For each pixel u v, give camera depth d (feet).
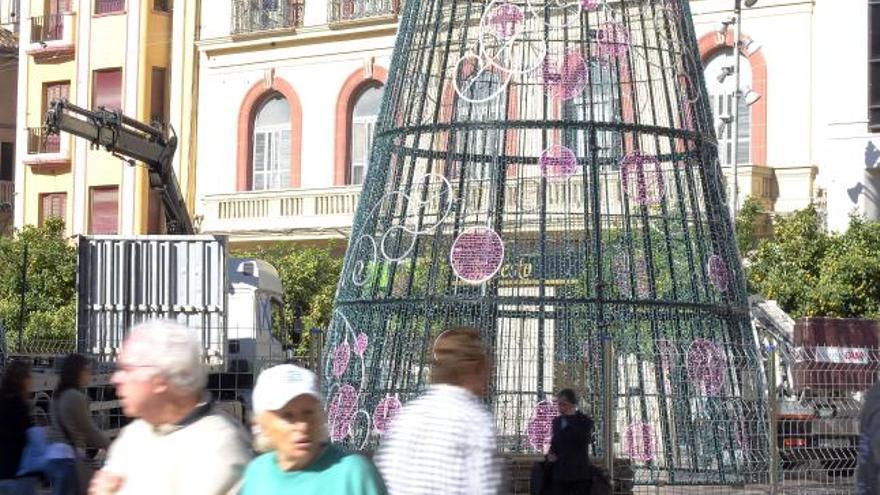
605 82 55.52
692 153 55.67
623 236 54.44
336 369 56.13
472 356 25.11
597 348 52.54
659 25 56.80
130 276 88.79
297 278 122.93
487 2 55.31
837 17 113.80
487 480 24.38
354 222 58.03
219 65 142.00
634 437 53.16
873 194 112.68
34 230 133.18
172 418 22.59
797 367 61.98
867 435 30.07
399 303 54.24
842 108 113.50
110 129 94.89
